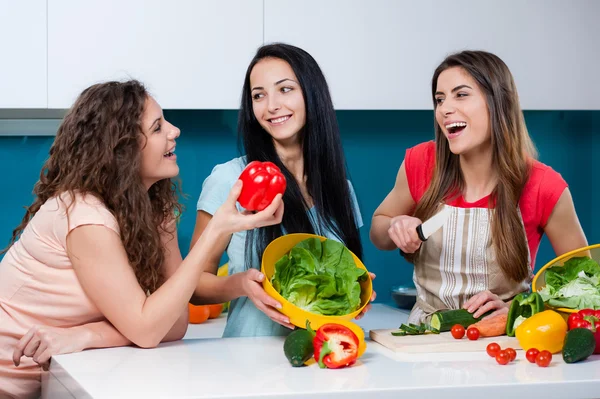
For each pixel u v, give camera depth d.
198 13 2.57
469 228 1.87
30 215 1.75
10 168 2.99
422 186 2.04
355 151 3.19
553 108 2.75
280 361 1.39
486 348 1.45
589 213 3.31
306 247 1.58
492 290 1.88
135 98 1.62
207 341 1.62
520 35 2.71
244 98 1.84
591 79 2.77
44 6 2.49
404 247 1.74
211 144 3.10
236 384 1.19
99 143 1.57
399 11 2.66
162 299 1.48
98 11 2.52
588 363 1.37
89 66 2.53
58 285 1.56
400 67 2.68
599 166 3.31
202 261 1.49
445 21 2.68
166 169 1.68
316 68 1.81
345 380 1.23
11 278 1.60
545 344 1.40
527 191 1.88
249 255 1.80
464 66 1.80
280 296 1.47
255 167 1.44
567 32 2.74
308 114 1.80
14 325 1.58
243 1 2.59
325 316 1.46
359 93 2.67
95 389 1.16
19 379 1.60
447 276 1.92
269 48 1.79
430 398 1.18
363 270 1.56
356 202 2.05
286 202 1.77
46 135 2.86
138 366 1.34
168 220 1.81
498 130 1.82
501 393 1.20
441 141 1.92
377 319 2.70
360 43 2.65
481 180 1.90
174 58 2.57
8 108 2.50
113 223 1.53
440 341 1.50
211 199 1.83
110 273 1.49
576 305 1.55
